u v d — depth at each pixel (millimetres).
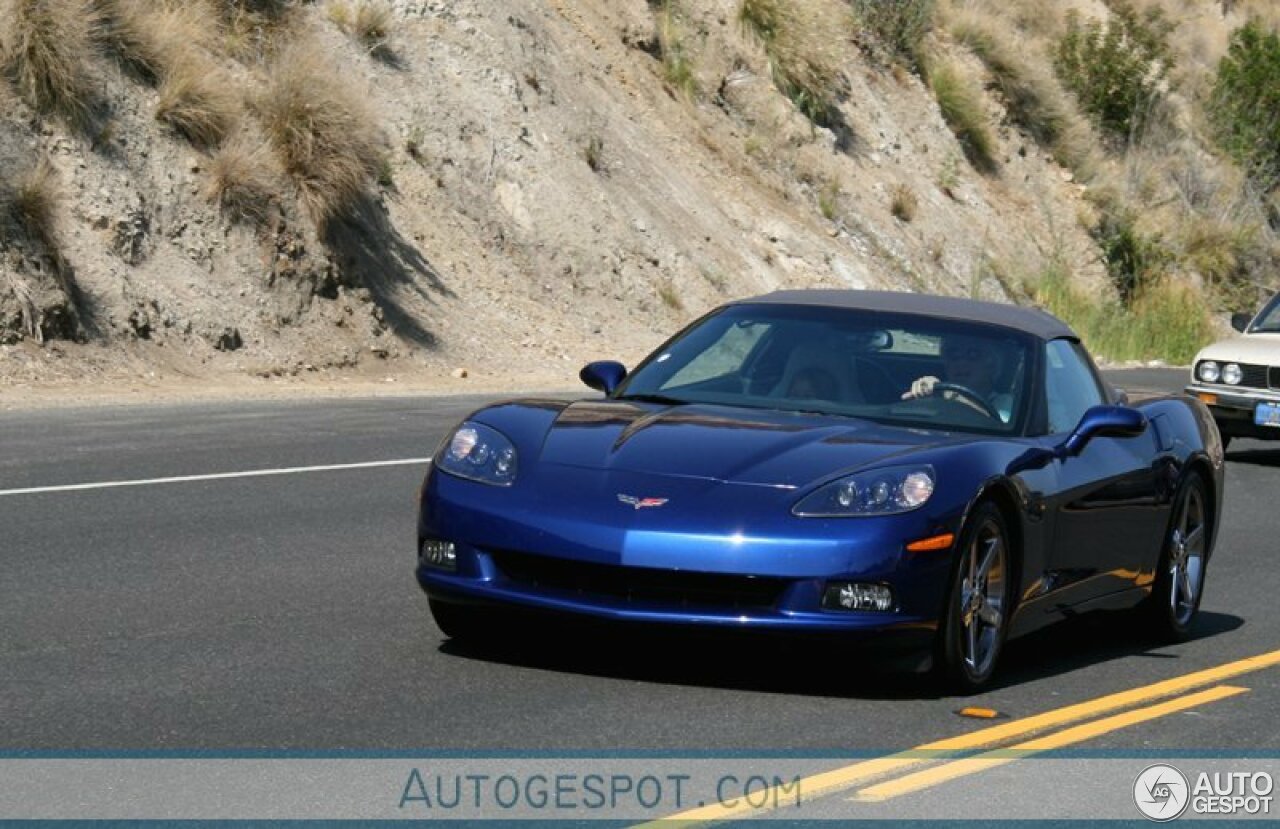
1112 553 13148
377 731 9859
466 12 39562
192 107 30141
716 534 10641
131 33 30203
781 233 43375
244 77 32500
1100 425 12492
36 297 25922
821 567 10594
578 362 33281
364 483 19484
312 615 12922
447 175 36062
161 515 16719
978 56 57875
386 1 38594
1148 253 55438
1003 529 11547
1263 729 11172
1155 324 51469
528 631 12398
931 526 10812
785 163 46156
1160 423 14234
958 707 11148
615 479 11008
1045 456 12102
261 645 11867
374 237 32500
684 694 11016
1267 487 25016
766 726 10359
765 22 48375
